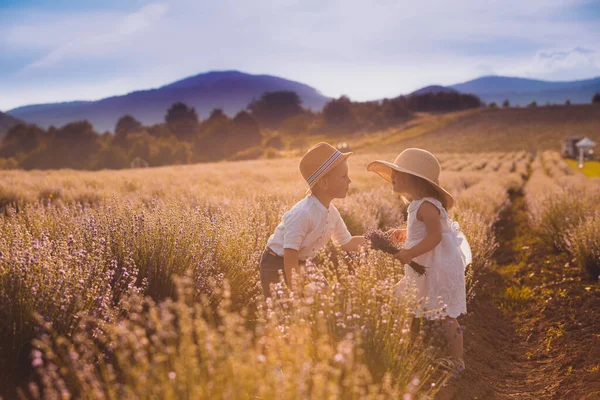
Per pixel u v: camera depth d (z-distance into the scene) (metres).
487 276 7.10
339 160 3.19
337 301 2.70
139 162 90.25
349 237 3.71
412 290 3.04
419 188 3.49
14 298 2.73
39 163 124.06
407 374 2.61
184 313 2.17
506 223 13.55
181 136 179.25
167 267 3.63
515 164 53.41
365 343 2.60
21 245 3.32
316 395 1.86
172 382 1.89
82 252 3.33
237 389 1.80
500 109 150.62
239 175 24.83
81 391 2.35
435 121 148.00
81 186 15.18
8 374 2.62
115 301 3.33
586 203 10.02
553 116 131.62
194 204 8.74
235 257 4.06
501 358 4.40
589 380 3.64
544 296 6.07
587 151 66.25
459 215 6.95
